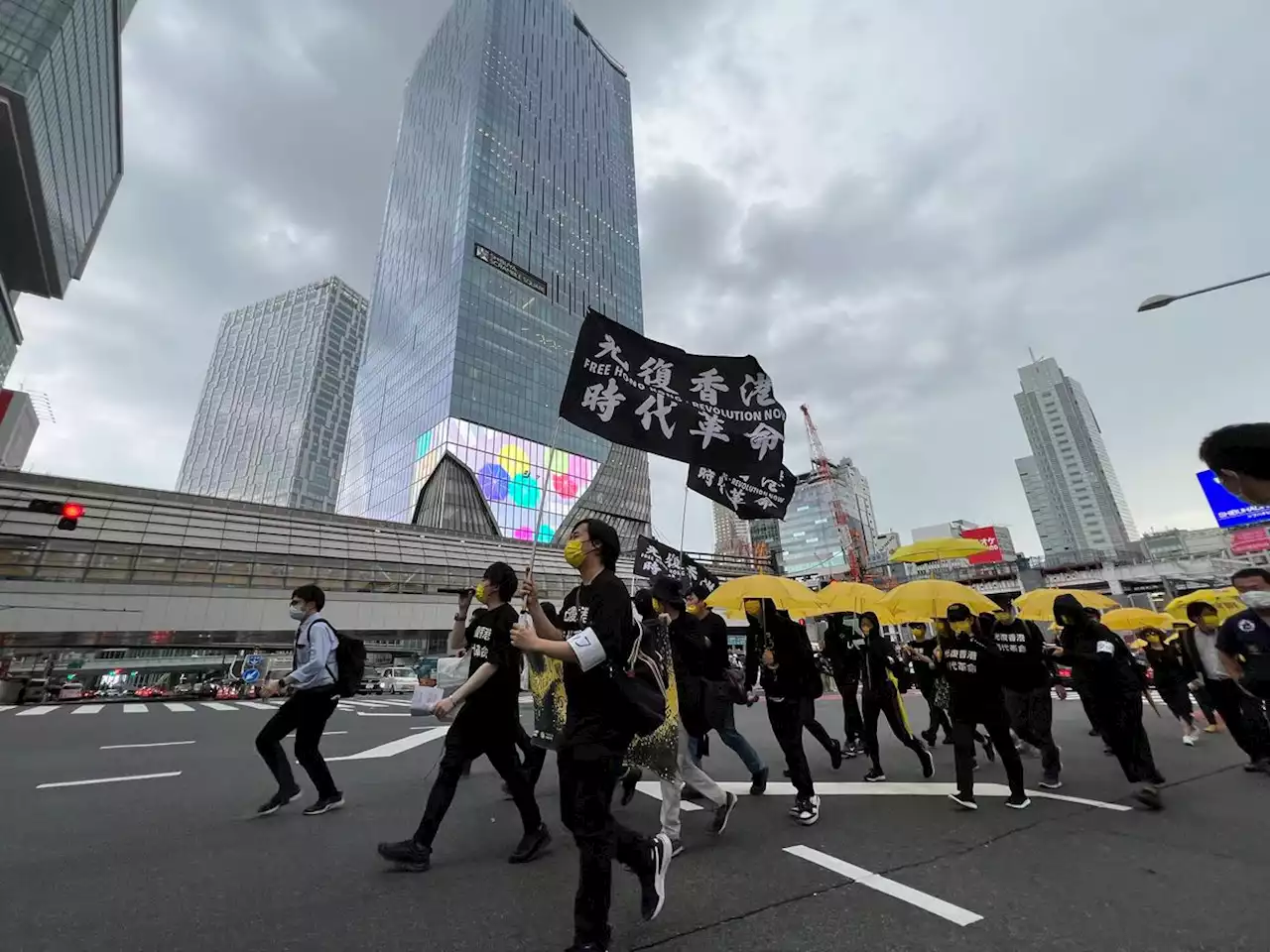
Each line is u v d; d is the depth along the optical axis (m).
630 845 2.47
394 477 64.56
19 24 39.38
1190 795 5.12
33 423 52.62
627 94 114.12
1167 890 3.02
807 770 4.41
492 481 58.44
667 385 5.76
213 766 6.75
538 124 83.25
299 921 2.68
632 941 2.49
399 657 38.84
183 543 29.20
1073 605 5.48
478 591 4.07
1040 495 133.25
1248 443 1.79
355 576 33.62
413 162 88.56
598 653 2.39
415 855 3.35
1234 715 6.18
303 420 124.88
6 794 5.29
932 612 6.95
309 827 4.21
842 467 114.88
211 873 3.30
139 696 28.44
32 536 25.48
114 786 5.62
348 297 142.88
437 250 71.44
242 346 148.88
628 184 102.69
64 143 49.16
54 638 24.50
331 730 10.21
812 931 2.58
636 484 71.25
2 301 55.16
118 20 51.81
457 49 85.19
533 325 69.81
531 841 3.56
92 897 2.95
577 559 2.88
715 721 4.23
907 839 3.94
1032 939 2.50
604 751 2.40
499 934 2.56
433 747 8.20
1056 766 5.61
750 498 6.74
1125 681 4.94
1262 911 2.72
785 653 4.61
